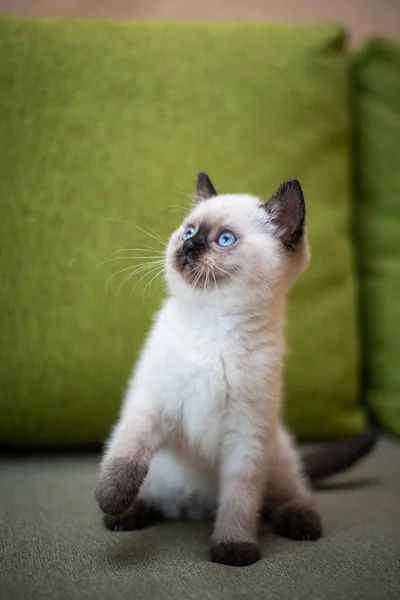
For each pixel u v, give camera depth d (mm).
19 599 378
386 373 665
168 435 467
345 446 558
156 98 606
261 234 481
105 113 597
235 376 458
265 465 466
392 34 766
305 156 628
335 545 451
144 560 422
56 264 580
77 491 516
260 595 390
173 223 595
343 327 633
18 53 590
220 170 609
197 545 446
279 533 476
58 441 592
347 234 649
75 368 580
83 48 602
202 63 617
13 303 573
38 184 582
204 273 464
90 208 588
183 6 736
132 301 586
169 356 460
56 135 588
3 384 570
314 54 639
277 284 476
